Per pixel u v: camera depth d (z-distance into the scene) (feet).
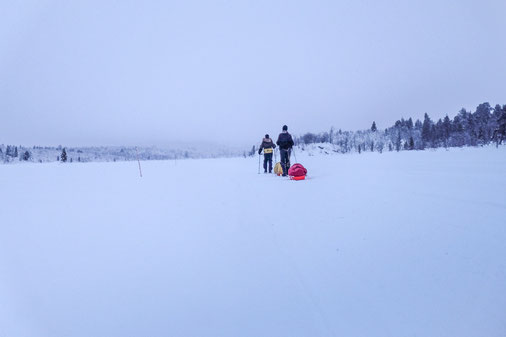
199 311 7.27
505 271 7.99
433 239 10.80
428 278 8.00
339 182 28.09
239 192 25.26
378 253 9.91
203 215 17.29
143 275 9.49
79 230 15.12
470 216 13.43
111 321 7.06
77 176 51.62
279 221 14.75
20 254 11.79
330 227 13.15
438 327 6.02
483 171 32.76
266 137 43.91
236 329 6.46
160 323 6.87
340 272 8.75
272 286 8.26
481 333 5.74
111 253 11.62
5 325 7.00
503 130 172.45
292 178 32.60
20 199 25.95
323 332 6.15
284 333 6.20
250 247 11.44
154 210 19.48
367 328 6.18
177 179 40.50
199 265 10.03
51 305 7.89
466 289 7.30
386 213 14.88
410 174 32.42
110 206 21.52
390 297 7.25
